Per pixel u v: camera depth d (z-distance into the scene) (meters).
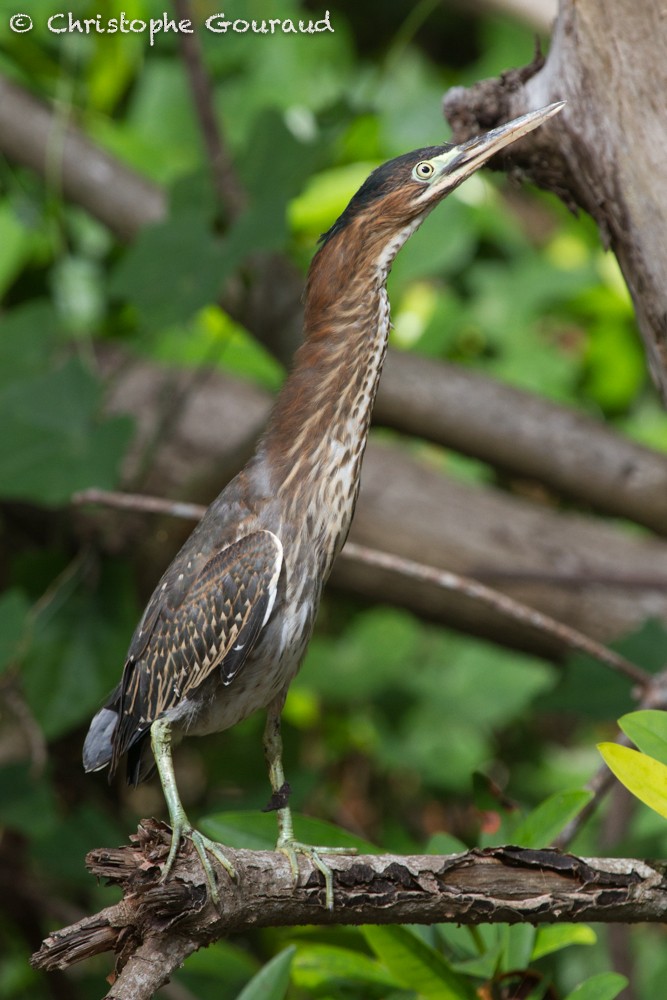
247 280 8.24
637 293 4.89
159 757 5.36
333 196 9.26
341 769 9.87
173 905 3.99
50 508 8.83
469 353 10.63
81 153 9.20
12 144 9.23
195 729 5.68
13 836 8.76
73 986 8.69
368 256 5.61
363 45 12.15
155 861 4.03
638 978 8.45
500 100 5.34
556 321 10.88
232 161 7.84
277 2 10.11
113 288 7.35
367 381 5.63
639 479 8.62
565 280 10.16
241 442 7.88
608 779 5.35
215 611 5.46
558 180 5.22
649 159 4.59
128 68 9.97
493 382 8.84
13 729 8.59
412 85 9.96
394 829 8.65
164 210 8.96
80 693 8.18
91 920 4.00
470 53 12.57
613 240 4.89
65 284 9.41
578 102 4.77
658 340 4.92
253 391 9.59
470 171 5.41
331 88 10.27
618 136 4.64
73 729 9.14
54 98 9.66
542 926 4.96
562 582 8.21
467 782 9.38
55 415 7.70
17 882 8.68
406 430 8.88
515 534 8.91
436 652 9.98
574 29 4.64
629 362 10.38
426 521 8.91
